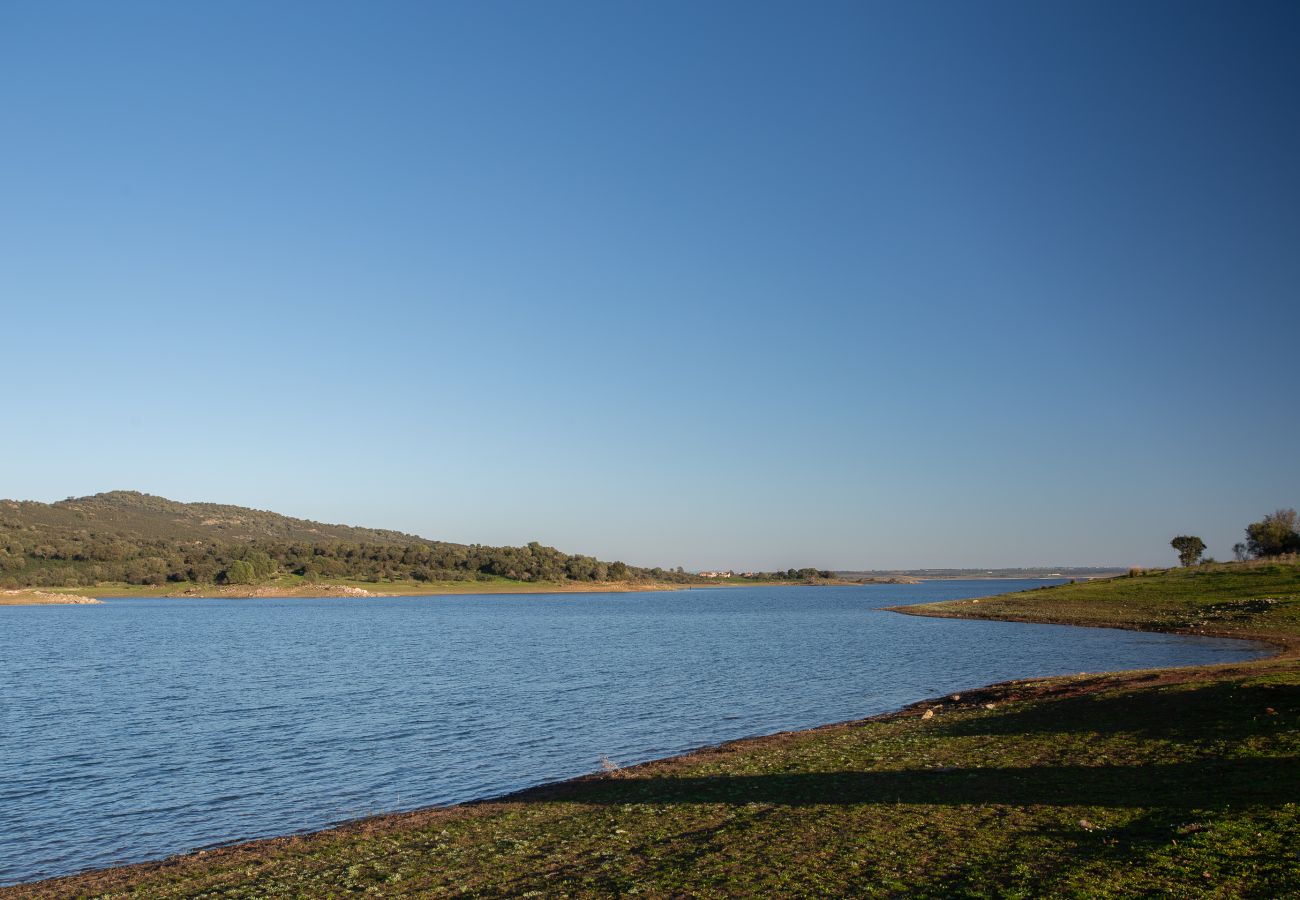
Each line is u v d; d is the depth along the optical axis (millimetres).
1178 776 19094
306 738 38438
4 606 198375
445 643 94500
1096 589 111062
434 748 35812
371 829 22844
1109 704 29984
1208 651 58844
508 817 22797
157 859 22422
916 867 14859
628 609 193875
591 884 15797
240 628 124812
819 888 14312
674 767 28234
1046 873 13742
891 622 113250
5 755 35469
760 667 64250
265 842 22594
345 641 98500
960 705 39062
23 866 22062
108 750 36344
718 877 15352
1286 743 20422
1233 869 12922
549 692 52375
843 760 26375
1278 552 134875
